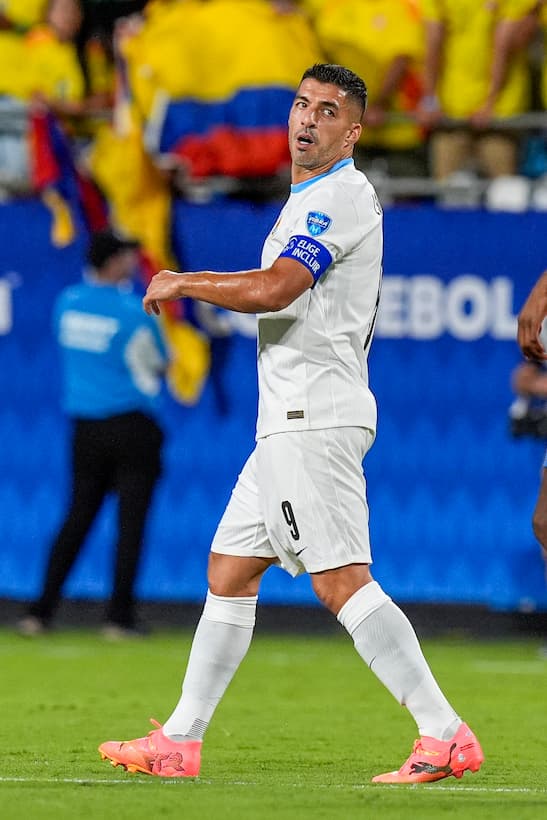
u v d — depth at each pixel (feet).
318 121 54.95
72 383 120.06
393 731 76.33
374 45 136.15
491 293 129.49
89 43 145.28
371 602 54.80
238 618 57.36
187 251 133.18
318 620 132.87
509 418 128.88
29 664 108.17
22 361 134.00
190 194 136.36
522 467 129.08
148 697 90.38
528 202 130.52
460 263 129.80
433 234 130.00
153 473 121.80
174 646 121.19
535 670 107.76
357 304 55.31
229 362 131.54
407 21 136.46
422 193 134.62
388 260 130.41
